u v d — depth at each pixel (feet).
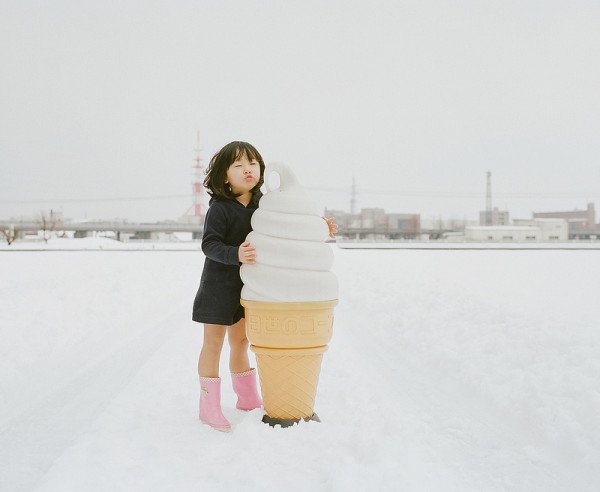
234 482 8.38
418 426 11.73
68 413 12.80
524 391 13.57
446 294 30.89
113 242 238.48
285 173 11.35
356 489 7.95
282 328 10.77
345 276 48.60
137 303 32.68
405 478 8.39
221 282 11.31
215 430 10.78
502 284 46.80
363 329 25.38
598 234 466.70
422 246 210.79
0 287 37.99
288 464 9.07
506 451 10.75
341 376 16.11
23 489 8.80
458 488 8.67
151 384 14.62
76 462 8.92
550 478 9.53
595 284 47.70
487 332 20.04
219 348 11.41
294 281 10.64
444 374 16.79
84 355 19.21
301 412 11.19
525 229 353.10
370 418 11.78
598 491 9.05
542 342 17.52
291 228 10.75
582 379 13.34
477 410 13.44
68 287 38.42
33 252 127.65
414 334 22.22
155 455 9.39
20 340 20.56
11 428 11.76
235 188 11.80
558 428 11.36
